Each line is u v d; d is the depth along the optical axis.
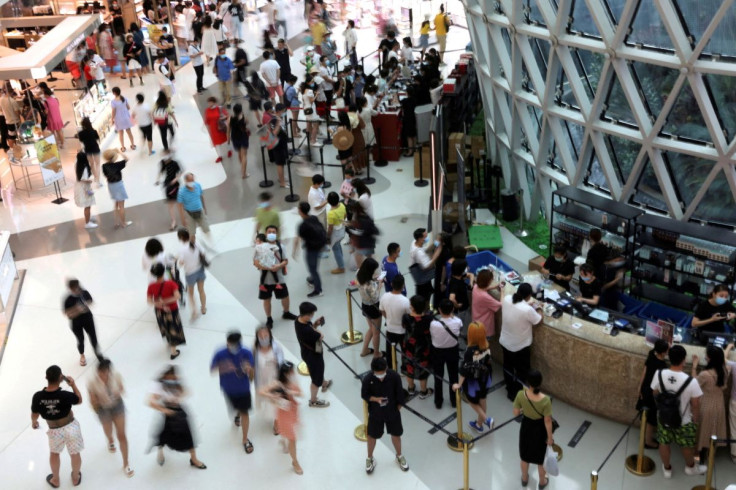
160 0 35.38
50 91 23.38
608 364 11.57
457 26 35.69
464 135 20.77
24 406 13.19
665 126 13.98
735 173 13.30
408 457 11.59
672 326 10.97
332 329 14.74
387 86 24.81
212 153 23.69
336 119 25.22
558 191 15.78
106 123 25.09
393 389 10.79
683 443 10.51
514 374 12.32
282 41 27.55
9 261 16.59
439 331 11.88
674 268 14.04
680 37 12.43
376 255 17.28
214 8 34.44
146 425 12.55
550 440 10.14
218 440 12.15
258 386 12.15
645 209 15.50
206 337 14.74
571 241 15.66
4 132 23.53
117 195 18.89
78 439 11.15
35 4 30.61
